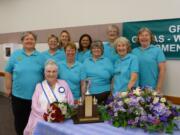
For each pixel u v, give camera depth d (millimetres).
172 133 2045
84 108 2340
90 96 2365
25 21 6129
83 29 4816
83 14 4797
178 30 3559
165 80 3719
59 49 4008
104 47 3727
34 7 5840
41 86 2863
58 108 2395
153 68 3350
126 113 2186
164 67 3398
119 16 4223
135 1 3990
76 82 3316
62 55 3844
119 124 2209
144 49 3406
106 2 4398
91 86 3314
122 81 3180
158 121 2061
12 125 4621
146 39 3361
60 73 3293
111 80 3387
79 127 2213
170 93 3680
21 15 6238
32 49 3416
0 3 6836
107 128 2176
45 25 5602
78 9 4883
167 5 3643
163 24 3697
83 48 4047
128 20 4098
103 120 2365
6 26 6758
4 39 6871
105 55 3637
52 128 2260
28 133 2754
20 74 3316
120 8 4195
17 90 3379
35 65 3361
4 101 6555
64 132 2137
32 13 5906
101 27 4508
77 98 3318
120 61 3264
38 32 5770
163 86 3736
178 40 3568
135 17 4004
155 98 2221
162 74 3359
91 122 2334
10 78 3482
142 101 2193
